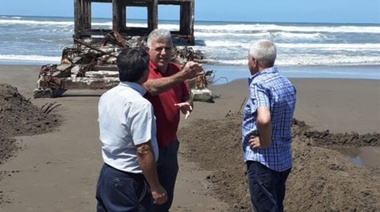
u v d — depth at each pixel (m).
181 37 33.66
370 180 5.98
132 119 3.73
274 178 4.39
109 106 3.86
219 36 45.19
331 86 16.88
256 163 4.38
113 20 31.72
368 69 23.69
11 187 6.77
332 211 5.36
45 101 12.90
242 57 27.52
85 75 14.55
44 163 7.83
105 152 3.93
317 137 9.68
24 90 14.99
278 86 4.29
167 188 4.63
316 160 6.48
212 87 16.17
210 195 6.59
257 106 4.20
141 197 3.90
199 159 8.13
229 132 8.92
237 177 6.96
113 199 3.88
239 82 17.42
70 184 6.93
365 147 9.34
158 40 4.40
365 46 37.38
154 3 32.25
